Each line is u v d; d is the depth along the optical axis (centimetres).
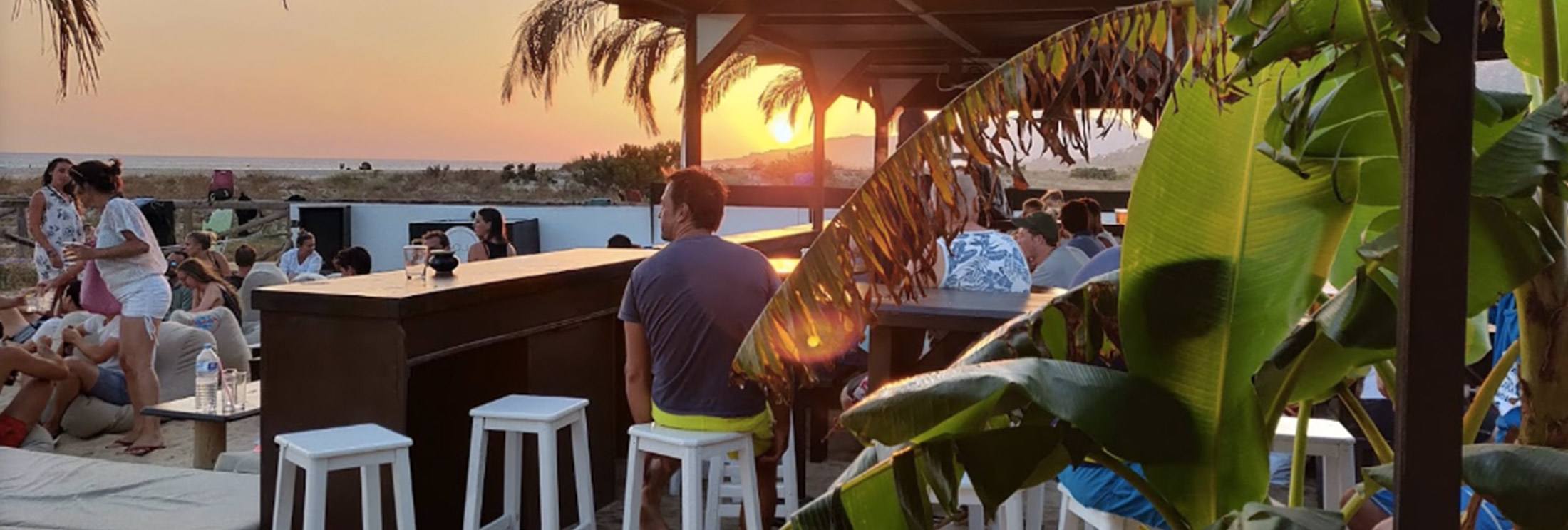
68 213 822
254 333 902
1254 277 173
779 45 945
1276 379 184
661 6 768
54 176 820
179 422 742
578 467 420
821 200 1027
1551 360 156
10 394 823
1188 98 170
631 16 773
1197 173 172
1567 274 156
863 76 1234
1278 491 319
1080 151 165
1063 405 162
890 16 810
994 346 197
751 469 391
